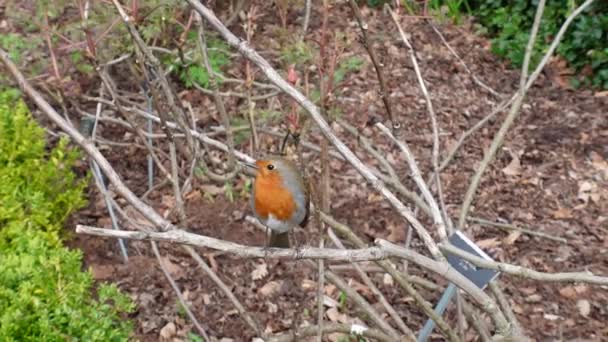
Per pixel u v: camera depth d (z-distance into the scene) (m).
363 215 10.45
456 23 15.01
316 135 11.69
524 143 11.98
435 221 5.30
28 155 9.43
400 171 11.30
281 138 9.85
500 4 14.97
